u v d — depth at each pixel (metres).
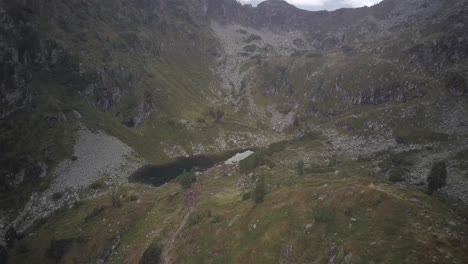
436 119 152.88
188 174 121.25
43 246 97.75
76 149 146.12
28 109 147.88
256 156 134.62
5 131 136.75
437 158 112.06
